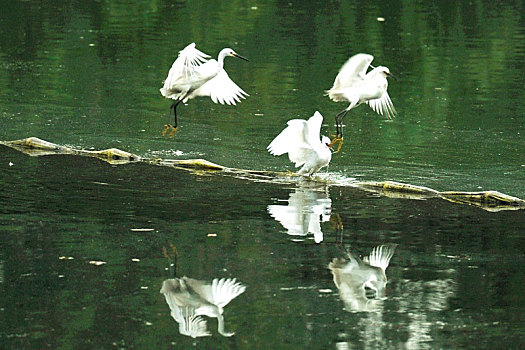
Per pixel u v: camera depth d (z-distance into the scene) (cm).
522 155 1752
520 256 1204
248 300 1052
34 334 950
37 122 1934
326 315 1016
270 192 1502
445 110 2127
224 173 1617
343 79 1551
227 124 1959
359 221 1352
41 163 1650
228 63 2598
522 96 2280
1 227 1281
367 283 1108
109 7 3528
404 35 3091
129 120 1977
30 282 1087
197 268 1143
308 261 1180
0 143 1780
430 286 1104
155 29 3117
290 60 2655
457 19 3422
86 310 1010
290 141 1525
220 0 3725
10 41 2836
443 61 2703
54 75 2406
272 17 3378
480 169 1653
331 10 3550
